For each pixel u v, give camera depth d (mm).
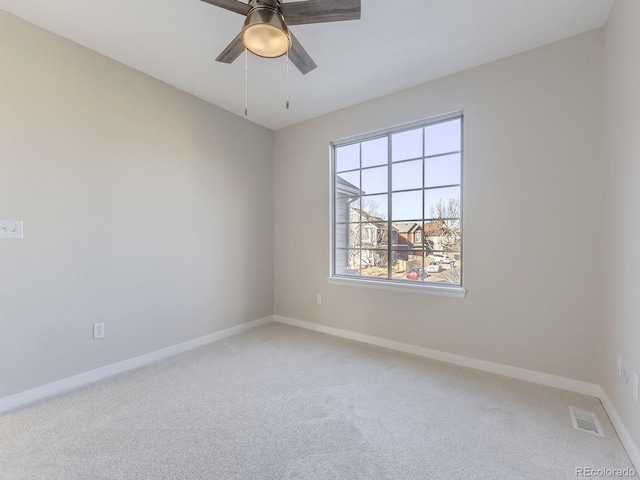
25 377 2002
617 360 1734
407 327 2904
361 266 3350
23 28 1991
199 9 1898
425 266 2902
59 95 2152
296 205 3770
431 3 1834
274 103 3195
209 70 2590
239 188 3527
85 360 2285
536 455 1520
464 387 2211
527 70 2293
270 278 3955
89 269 2312
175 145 2879
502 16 1944
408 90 2865
